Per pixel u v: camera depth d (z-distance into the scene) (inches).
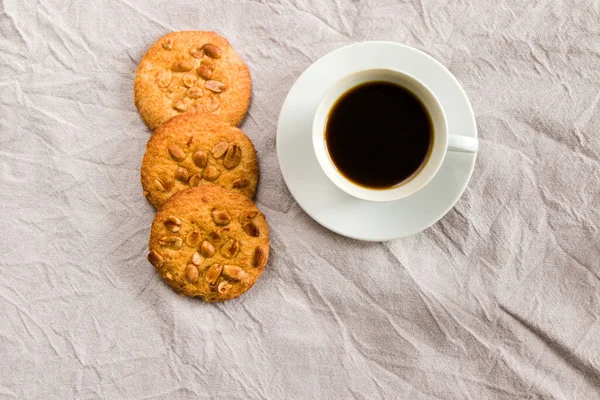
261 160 25.0
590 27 25.0
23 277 25.3
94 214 25.2
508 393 25.2
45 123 25.2
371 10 25.1
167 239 24.1
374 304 25.3
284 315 25.2
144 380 25.2
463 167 23.3
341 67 23.5
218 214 24.0
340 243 25.1
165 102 24.5
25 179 25.2
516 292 25.2
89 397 25.2
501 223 25.1
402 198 23.0
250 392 25.2
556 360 25.1
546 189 25.1
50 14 25.2
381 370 25.3
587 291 25.0
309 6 25.1
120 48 25.2
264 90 25.1
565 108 25.0
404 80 22.2
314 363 25.3
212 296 24.6
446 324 25.2
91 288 25.3
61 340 25.3
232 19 25.2
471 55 25.1
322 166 22.5
